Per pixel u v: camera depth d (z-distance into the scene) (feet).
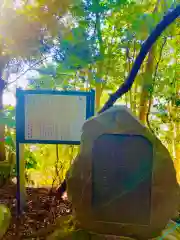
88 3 8.29
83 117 8.23
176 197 6.44
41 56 8.73
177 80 10.20
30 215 8.71
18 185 8.80
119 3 8.30
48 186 11.29
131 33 8.94
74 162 6.70
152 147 6.37
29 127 8.36
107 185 6.53
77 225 6.93
